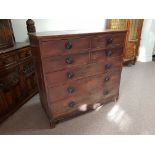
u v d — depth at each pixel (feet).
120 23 10.86
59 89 4.90
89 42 4.69
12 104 6.35
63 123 5.78
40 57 4.17
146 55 13.83
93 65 5.20
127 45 11.66
